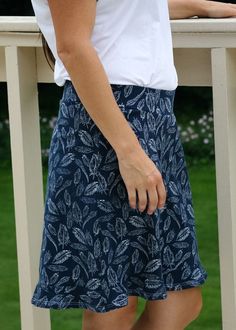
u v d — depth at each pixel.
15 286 4.51
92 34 2.23
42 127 6.80
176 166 2.35
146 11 2.26
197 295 2.43
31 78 2.69
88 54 2.14
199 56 2.50
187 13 2.61
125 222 2.25
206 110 6.91
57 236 2.28
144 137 2.24
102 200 2.23
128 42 2.25
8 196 6.10
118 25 2.24
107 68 2.24
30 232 2.72
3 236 5.32
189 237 2.34
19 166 2.69
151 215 2.24
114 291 2.24
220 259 2.47
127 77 2.23
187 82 2.53
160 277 2.27
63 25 2.14
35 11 2.31
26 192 2.70
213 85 2.42
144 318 2.44
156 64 2.27
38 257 2.75
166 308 2.39
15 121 2.67
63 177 2.26
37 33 2.56
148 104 2.26
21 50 2.64
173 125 2.33
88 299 2.26
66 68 2.17
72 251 2.27
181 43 2.43
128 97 2.24
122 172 2.20
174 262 2.33
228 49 2.41
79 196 2.25
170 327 2.39
